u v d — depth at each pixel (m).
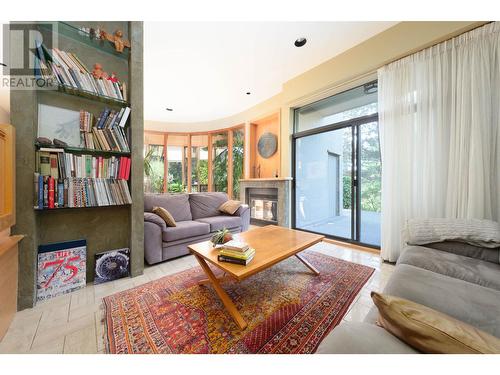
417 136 2.16
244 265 1.39
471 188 1.79
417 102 2.15
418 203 2.16
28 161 1.51
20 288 1.47
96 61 1.95
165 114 5.30
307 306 1.51
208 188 5.88
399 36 2.26
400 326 0.57
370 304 1.54
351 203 3.05
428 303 0.93
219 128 5.62
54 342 1.17
